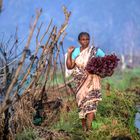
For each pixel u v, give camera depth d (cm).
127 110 1275
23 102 1055
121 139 1041
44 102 1184
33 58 1016
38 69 1074
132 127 1110
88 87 1085
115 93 1370
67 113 1174
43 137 1017
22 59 882
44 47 1091
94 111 1081
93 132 1057
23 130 1030
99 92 1091
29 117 1052
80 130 1095
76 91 1104
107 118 1177
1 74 1009
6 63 979
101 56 1106
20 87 973
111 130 1085
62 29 1088
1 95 971
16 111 1025
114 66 1071
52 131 1044
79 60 1094
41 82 1193
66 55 1130
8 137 979
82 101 1088
